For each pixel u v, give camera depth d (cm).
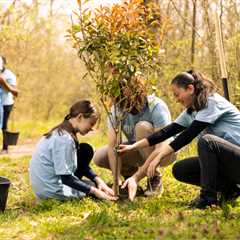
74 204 515
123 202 522
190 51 1007
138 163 595
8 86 978
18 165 827
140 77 511
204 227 419
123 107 521
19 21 1206
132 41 493
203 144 482
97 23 495
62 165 512
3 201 516
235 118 496
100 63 500
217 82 909
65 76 1838
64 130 520
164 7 1044
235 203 511
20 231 452
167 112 562
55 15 1396
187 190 590
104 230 426
